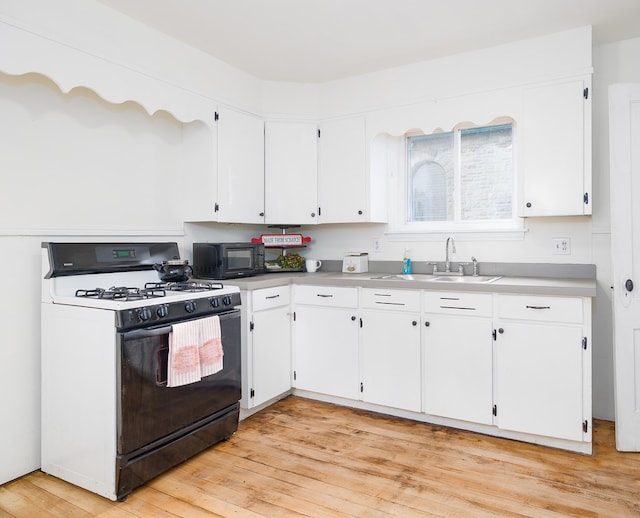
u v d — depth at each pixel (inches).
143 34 101.5
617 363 95.6
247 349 111.6
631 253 95.8
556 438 95.7
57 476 86.0
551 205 107.7
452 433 104.6
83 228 98.7
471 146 130.5
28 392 87.8
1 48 76.2
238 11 96.8
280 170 137.3
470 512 73.6
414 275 131.5
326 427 108.6
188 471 88.1
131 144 110.0
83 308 80.9
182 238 124.1
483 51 115.4
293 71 130.0
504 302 98.1
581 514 72.9
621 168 96.3
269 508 75.5
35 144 90.2
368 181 131.3
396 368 111.6
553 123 107.3
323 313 121.9
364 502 76.9
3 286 84.8
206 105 117.8
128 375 77.2
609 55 112.2
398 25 103.5
